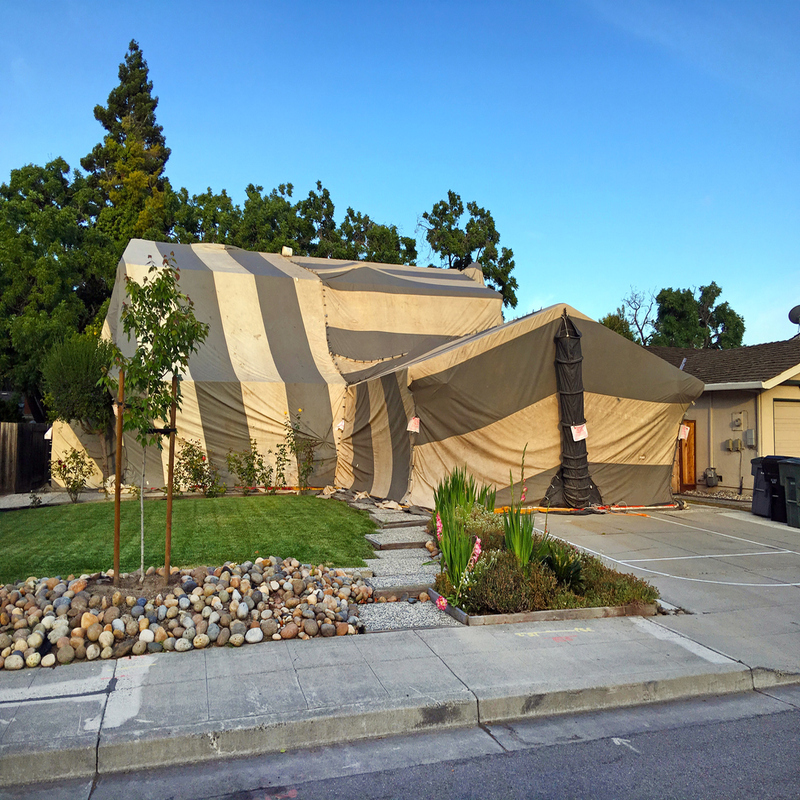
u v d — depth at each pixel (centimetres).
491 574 721
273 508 1245
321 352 1758
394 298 2002
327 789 389
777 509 1299
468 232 3281
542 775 407
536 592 714
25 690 484
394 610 716
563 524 1199
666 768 417
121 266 1733
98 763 407
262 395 1541
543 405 1321
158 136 4403
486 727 479
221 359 1587
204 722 439
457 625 666
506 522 802
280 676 519
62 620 561
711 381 1805
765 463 1322
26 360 2312
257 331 1711
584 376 1341
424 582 784
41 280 2331
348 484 1561
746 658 592
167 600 617
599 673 545
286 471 1545
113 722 437
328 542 966
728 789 390
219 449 1498
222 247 2027
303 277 1898
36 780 396
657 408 1415
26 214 2508
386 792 386
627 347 1382
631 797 381
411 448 1265
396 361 1780
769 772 412
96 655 545
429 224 3359
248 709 460
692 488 1855
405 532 1047
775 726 484
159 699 473
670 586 829
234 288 1766
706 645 625
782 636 657
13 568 767
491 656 577
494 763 423
